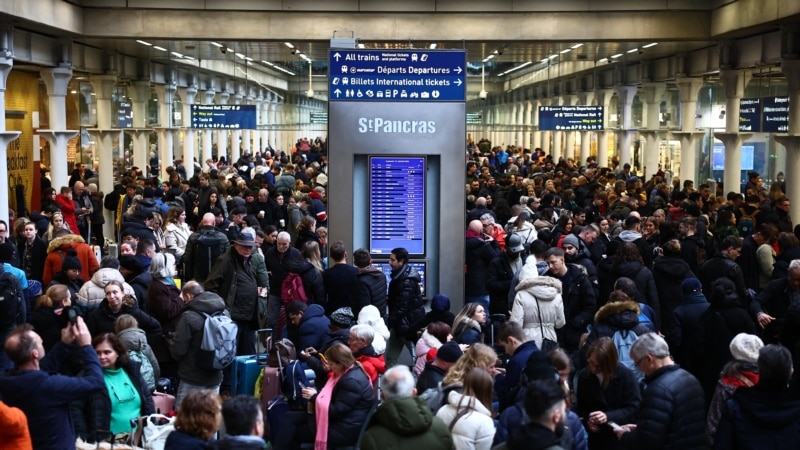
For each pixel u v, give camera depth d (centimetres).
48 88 2433
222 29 2333
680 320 1004
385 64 1333
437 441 612
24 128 2686
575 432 659
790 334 960
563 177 2708
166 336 1091
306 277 1209
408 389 634
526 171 3497
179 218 1719
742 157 3159
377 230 1351
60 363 771
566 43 2450
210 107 3331
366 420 736
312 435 842
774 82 3138
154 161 4062
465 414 674
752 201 2006
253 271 1265
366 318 1037
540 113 3316
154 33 2327
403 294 1178
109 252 2444
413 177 1344
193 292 1033
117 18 2320
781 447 653
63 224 1606
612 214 1741
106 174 3075
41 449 676
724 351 976
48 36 2339
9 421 629
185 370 993
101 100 3031
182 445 595
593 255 1430
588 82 4231
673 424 672
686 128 3123
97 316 1013
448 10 2341
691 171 3161
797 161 2161
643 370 696
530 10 2348
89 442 784
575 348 1102
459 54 1327
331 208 1345
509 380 802
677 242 1212
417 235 1352
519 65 4625
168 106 3812
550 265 1109
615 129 3766
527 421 597
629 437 687
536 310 1021
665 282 1199
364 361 879
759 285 1361
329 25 2348
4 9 1823
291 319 1024
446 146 1339
